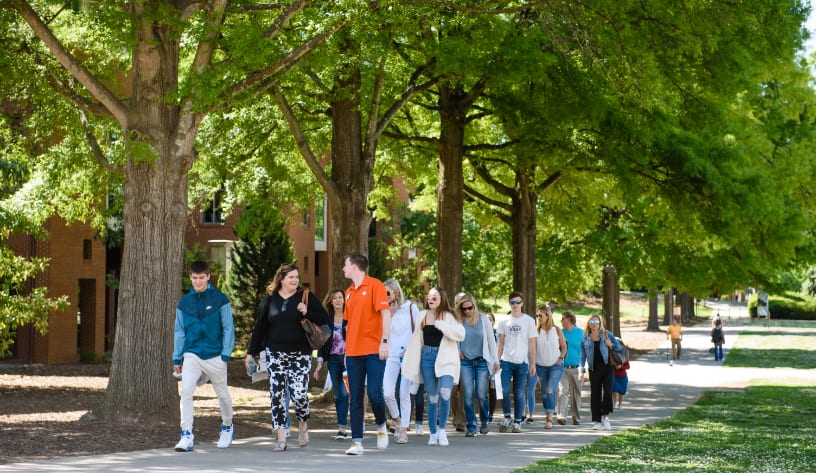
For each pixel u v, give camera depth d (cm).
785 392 2316
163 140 1316
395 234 4512
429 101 2317
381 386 1084
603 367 1455
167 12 1273
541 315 1497
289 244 3769
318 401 1838
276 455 999
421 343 1186
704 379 2794
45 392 1847
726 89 1927
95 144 1585
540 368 1510
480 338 1316
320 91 1842
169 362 1298
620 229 3566
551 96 1867
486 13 1573
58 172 1794
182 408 1022
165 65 1334
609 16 1570
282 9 1520
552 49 1788
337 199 1789
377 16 1462
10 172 2031
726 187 2152
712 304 11494
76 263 2920
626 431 1413
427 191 3092
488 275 3953
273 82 1390
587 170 2158
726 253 3034
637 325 7006
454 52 1630
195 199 2567
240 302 3688
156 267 1298
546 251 3628
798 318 8638
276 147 2272
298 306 1052
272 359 1055
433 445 1166
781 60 2084
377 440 1170
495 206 3016
